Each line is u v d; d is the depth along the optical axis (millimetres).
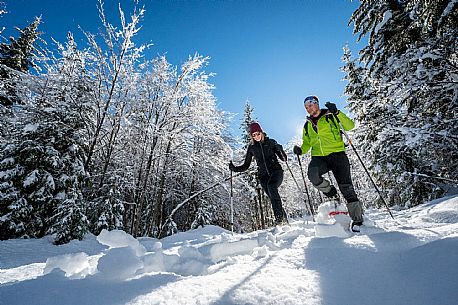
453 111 7512
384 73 9102
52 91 12508
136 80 14328
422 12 7184
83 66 13000
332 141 3355
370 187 14727
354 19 11375
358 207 3014
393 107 8625
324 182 3307
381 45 9977
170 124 15094
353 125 3516
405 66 7875
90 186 12586
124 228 13570
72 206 9953
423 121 7586
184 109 14773
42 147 10703
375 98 9344
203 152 16469
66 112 11688
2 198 9953
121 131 14086
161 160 15898
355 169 14125
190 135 15312
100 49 12844
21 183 10352
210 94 15766
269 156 4383
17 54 17219
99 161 14578
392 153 10234
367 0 10742
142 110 14359
